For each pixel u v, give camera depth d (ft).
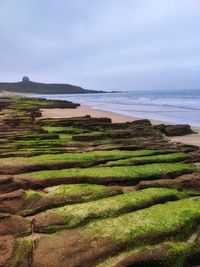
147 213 29.99
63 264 23.75
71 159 47.65
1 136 70.23
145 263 24.49
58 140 67.15
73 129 85.20
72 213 29.53
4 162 45.83
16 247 25.30
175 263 25.03
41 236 26.66
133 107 237.45
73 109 203.31
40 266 23.53
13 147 58.54
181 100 357.41
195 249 26.05
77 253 24.62
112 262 24.00
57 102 240.32
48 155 50.55
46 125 96.78
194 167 46.37
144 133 79.15
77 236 26.35
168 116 159.12
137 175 41.52
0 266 23.65
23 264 23.84
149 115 164.96
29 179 38.73
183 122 132.36
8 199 33.17
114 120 133.49
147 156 52.34
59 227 27.99
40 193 34.63
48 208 32.40
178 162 51.62
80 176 39.86
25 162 45.73
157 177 42.37
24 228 28.07
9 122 94.84
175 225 27.89
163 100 366.43
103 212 30.01
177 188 38.09
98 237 26.13
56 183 38.91
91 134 70.74
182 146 64.28
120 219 28.86
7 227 28.22
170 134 90.12
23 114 123.24
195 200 33.86
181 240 27.17
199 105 250.98
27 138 67.97
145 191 34.83
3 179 38.24
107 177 40.32
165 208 31.17
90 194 34.24
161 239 26.71
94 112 176.35
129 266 23.94
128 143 66.28
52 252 24.63
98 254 24.64
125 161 48.60
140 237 26.35
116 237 26.12
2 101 231.50
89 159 48.39
